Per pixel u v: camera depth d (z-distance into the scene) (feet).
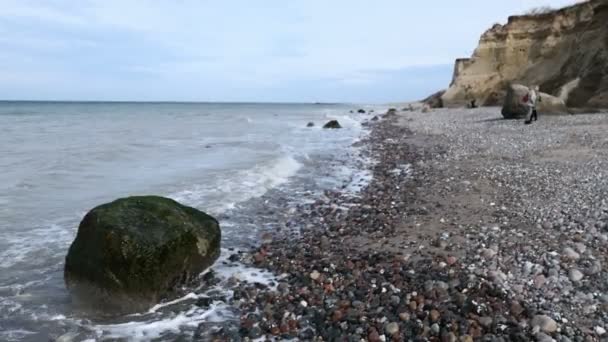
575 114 94.02
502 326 16.63
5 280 22.58
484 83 175.63
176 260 21.57
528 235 26.25
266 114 249.14
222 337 17.71
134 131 112.37
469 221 30.09
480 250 24.43
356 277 22.17
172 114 232.53
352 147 78.48
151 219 22.08
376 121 147.02
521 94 97.14
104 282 20.13
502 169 45.65
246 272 24.29
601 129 68.69
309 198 41.01
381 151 70.18
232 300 21.01
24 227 30.27
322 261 24.85
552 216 29.30
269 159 60.85
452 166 50.01
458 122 107.86
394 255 24.73
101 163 56.29
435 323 17.17
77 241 21.35
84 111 252.42
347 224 32.24
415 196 38.47
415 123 118.32
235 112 276.41
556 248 23.80
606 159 46.52
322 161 62.90
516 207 32.27
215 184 44.62
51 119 163.53
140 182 44.83
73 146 73.92
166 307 20.54
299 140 93.40
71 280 20.94
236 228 32.22
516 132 75.51
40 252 26.11
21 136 92.79
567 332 16.06
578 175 40.09
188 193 40.70
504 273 21.25
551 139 63.57
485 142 66.80
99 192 40.29
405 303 18.98
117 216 21.53
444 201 35.81
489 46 179.22
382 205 36.86
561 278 20.16
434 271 22.04
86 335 18.11
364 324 17.58
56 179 45.57
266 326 18.21
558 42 150.61
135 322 19.22
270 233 31.14
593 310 17.51
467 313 17.72
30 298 20.93
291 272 23.90
